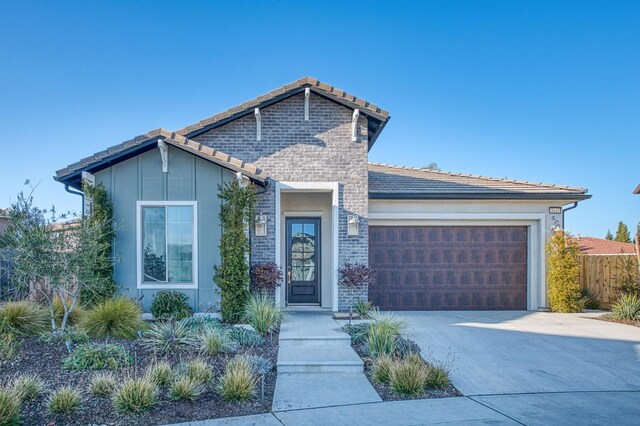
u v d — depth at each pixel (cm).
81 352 698
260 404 598
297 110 1252
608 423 545
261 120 1246
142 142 1075
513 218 1392
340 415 561
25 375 627
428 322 1134
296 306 1355
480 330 1034
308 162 1245
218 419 547
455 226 1398
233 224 1073
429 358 801
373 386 678
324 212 1376
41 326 833
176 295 1056
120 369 673
